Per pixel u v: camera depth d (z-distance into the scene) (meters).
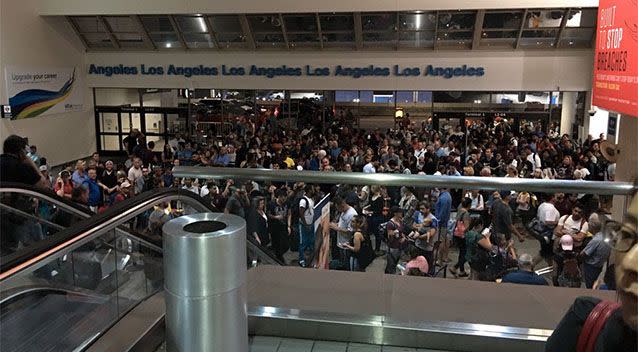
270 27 20.20
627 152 8.36
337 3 18.59
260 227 4.24
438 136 17.61
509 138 17.81
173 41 21.42
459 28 19.09
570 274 3.94
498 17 18.55
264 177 3.74
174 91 22.34
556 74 19.28
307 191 4.28
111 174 13.27
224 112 22.12
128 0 19.61
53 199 4.93
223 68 21.44
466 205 4.14
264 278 3.66
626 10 8.65
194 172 3.90
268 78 21.23
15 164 5.58
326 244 4.33
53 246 2.54
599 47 10.53
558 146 16.61
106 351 2.68
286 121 21.67
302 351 2.90
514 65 19.47
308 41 20.55
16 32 18.61
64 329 3.20
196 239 2.26
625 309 1.09
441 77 20.02
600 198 3.63
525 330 2.91
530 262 4.10
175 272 2.32
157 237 4.36
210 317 2.32
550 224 4.03
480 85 19.83
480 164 13.99
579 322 1.28
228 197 4.18
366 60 20.42
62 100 20.98
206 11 19.39
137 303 3.29
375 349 2.92
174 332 2.37
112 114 23.08
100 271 3.94
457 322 3.01
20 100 18.84
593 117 19.22
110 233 3.65
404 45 20.02
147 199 3.37
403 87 20.38
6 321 3.30
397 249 4.28
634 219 1.09
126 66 22.09
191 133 22.45
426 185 3.63
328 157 15.38
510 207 4.09
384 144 16.16
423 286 3.56
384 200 4.27
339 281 3.63
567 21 18.22
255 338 3.03
